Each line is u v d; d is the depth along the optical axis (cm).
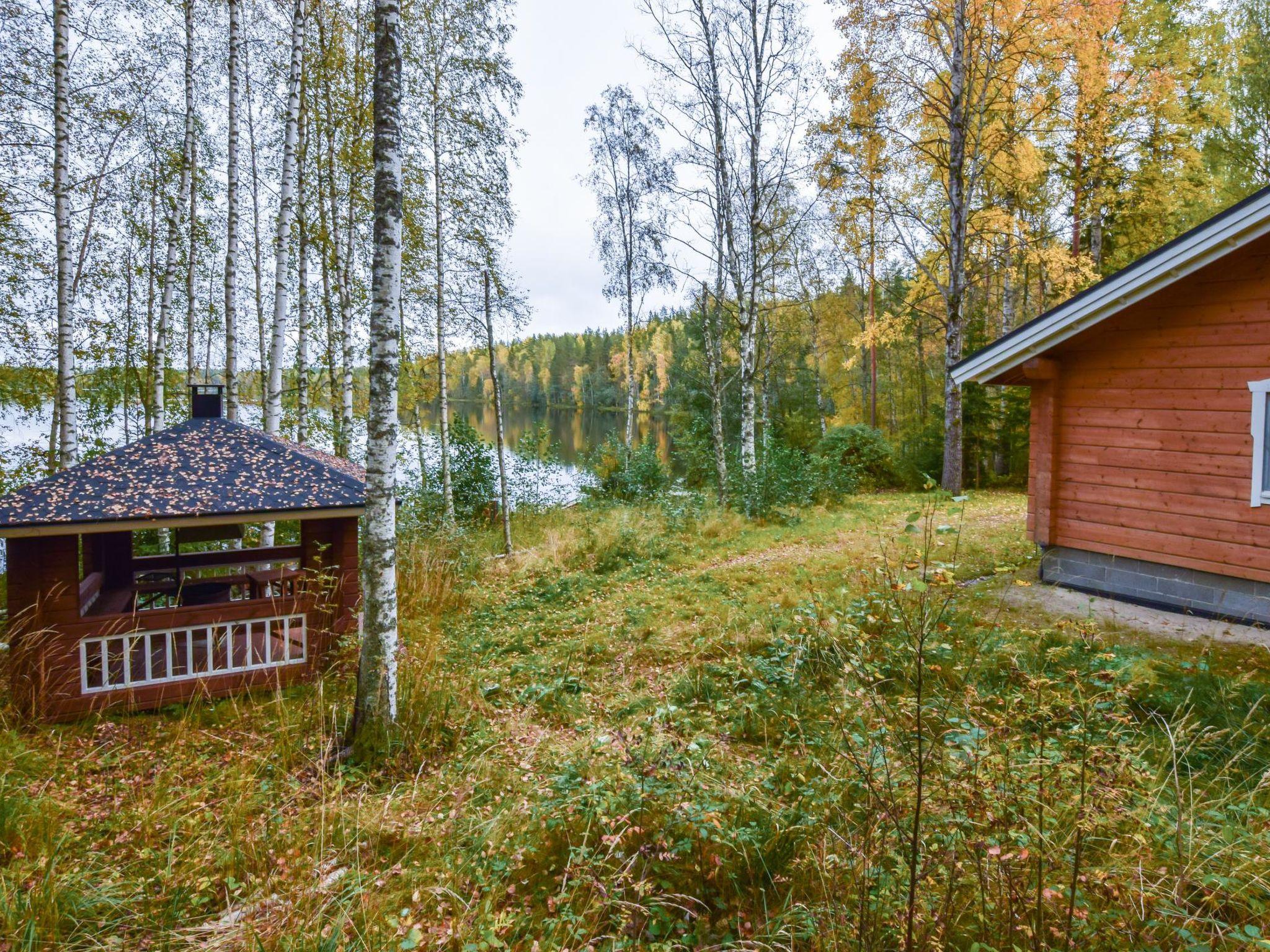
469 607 891
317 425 1388
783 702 492
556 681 594
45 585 557
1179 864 253
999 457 1945
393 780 448
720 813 323
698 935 261
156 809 384
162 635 705
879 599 548
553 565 1070
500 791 411
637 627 740
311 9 1169
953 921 238
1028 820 259
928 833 262
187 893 307
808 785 337
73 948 266
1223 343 643
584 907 276
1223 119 1819
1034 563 862
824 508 1441
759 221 1538
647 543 1168
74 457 944
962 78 1449
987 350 795
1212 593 658
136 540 1236
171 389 1449
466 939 255
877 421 3014
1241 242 591
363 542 498
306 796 420
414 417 1539
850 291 2678
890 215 1738
